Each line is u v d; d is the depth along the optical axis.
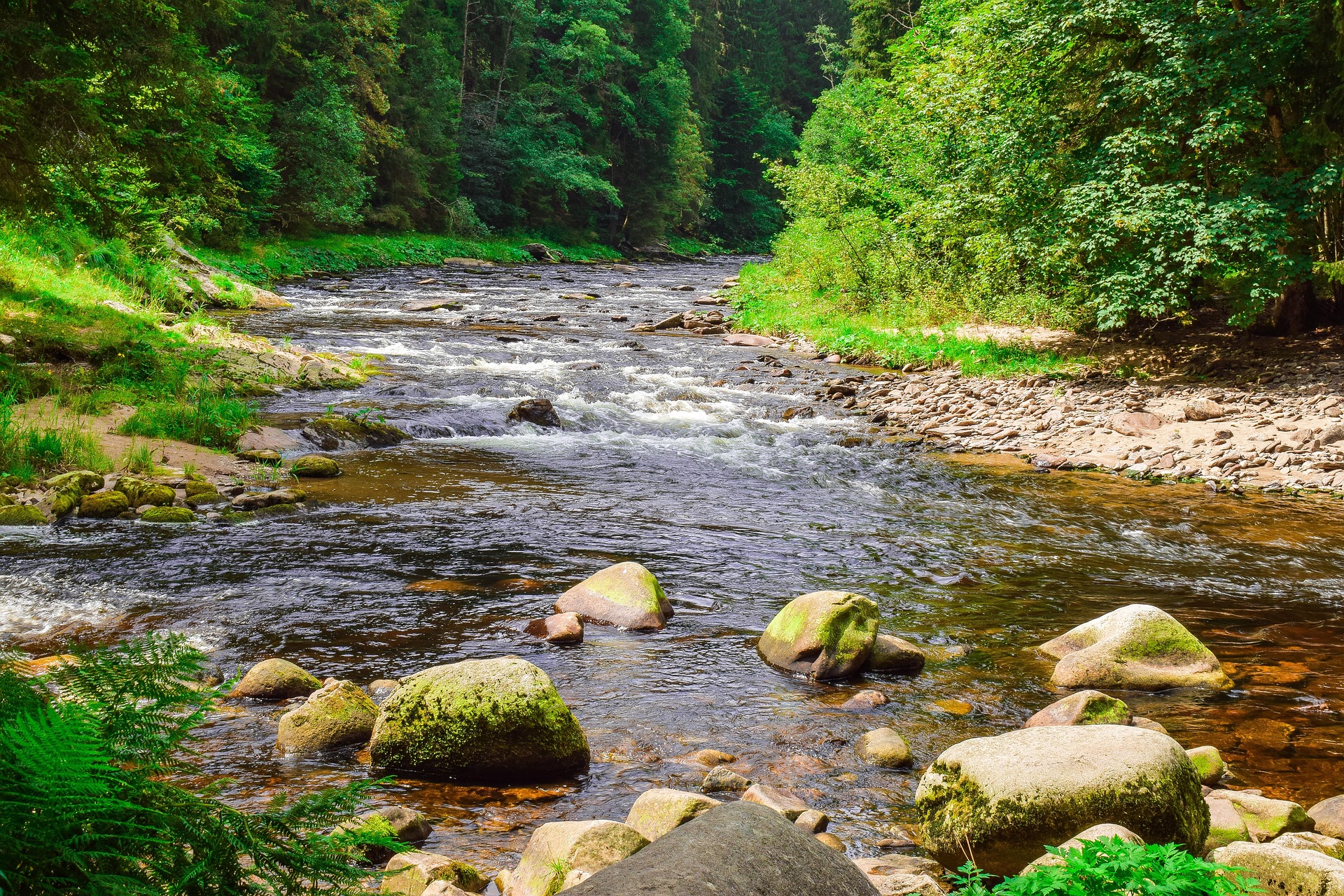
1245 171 15.38
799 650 5.68
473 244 54.81
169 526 8.01
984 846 3.57
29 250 18.47
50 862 1.57
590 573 7.34
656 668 5.64
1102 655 5.65
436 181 56.12
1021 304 21.41
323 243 43.59
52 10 14.37
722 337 22.91
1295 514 9.93
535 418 13.25
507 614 6.39
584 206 68.88
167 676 2.07
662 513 9.29
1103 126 17.31
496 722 4.24
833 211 27.33
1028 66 17.94
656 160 72.44
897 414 15.09
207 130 16.55
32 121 13.93
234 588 6.62
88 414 11.15
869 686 5.52
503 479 10.38
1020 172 17.38
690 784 4.23
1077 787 3.52
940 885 3.47
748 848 2.23
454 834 3.75
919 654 5.84
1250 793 4.07
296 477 9.96
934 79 19.31
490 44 64.06
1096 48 17.56
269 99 43.19
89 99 13.86
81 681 1.97
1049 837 3.49
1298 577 7.90
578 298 31.50
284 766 4.26
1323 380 14.63
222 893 1.74
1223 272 15.32
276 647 5.64
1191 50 15.66
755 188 90.62
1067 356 18.14
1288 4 15.95
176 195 24.00
